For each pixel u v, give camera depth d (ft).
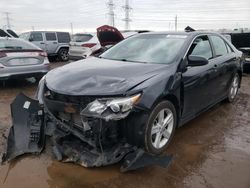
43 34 45.78
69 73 11.32
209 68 14.08
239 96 21.29
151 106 9.94
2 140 12.19
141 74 10.73
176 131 13.83
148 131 10.14
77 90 9.78
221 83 16.20
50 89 10.55
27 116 11.53
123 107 9.29
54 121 10.62
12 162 10.41
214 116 16.29
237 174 10.07
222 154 11.57
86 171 9.98
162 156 10.18
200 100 13.79
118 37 31.45
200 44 14.23
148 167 10.34
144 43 14.21
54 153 10.58
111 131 9.59
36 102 11.62
